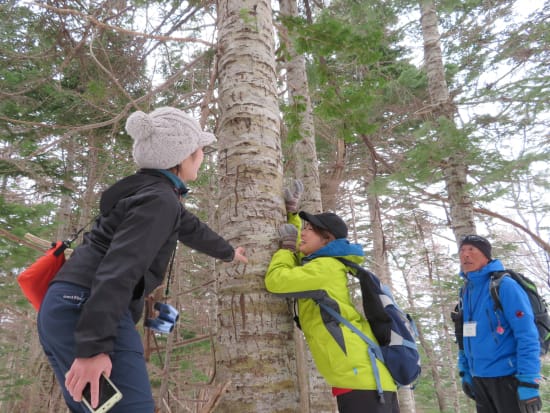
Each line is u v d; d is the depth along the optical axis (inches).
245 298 74.5
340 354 71.4
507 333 113.3
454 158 222.2
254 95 88.5
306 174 187.8
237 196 81.8
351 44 110.4
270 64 94.0
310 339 76.3
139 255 42.6
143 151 55.7
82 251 49.0
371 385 69.5
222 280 78.4
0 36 201.0
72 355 42.5
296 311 82.3
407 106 280.1
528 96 224.8
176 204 50.1
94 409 37.8
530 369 104.9
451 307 412.8
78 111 228.2
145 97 125.1
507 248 353.1
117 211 48.9
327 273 75.8
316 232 84.3
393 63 275.1
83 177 302.4
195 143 59.7
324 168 267.3
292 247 80.4
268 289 74.2
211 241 67.4
